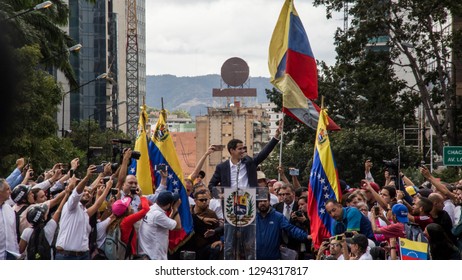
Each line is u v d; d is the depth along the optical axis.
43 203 32.41
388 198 37.22
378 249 31.12
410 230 32.44
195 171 40.72
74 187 33.12
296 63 44.88
